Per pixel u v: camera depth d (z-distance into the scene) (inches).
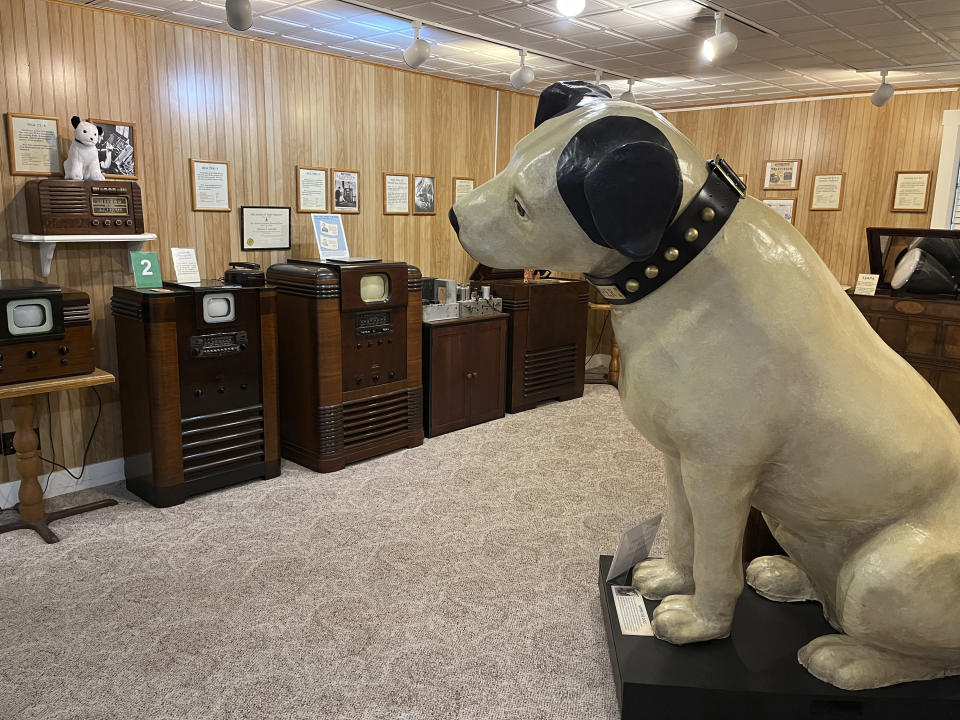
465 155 235.9
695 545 71.6
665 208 53.9
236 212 176.9
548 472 169.5
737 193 61.6
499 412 217.3
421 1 147.3
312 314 160.7
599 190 53.1
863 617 63.9
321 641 99.2
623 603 84.0
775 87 243.8
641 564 89.0
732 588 72.1
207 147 168.9
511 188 61.1
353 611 107.0
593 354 301.1
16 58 137.9
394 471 168.7
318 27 166.4
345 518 141.2
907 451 62.5
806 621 80.1
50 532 130.8
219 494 152.7
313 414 165.5
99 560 122.6
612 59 203.2
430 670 92.9
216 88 168.7
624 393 69.1
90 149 142.6
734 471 64.3
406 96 213.2
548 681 90.7
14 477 149.7
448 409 199.9
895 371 65.6
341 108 196.2
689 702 69.2
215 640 99.2
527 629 102.6
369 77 202.1
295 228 189.9
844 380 61.8
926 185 241.9
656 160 53.1
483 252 64.5
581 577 118.2
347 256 186.7
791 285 61.3
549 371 233.0
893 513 64.1
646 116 61.2
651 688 69.2
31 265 145.2
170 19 157.1
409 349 181.9
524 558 124.9
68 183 139.0
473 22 164.2
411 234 222.1
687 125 289.4
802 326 60.8
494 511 145.6
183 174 165.5
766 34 173.5
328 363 162.9
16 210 142.1
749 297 60.3
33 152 142.1
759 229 61.8
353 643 98.7
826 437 62.0
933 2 145.6
